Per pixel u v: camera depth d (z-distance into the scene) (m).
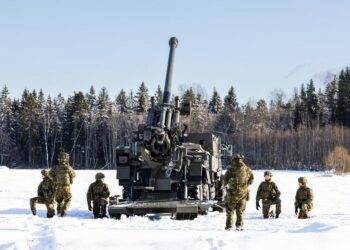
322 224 11.59
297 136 89.25
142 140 17.86
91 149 93.94
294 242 9.79
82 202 22.75
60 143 95.88
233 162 13.16
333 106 107.50
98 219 15.15
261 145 89.69
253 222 14.80
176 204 16.42
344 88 104.19
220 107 116.00
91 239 9.94
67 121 95.88
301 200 17.62
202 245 9.62
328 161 78.31
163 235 10.08
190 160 18.00
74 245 9.74
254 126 102.12
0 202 22.53
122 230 10.56
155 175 17.94
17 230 11.55
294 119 106.31
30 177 40.03
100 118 96.00
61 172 16.95
